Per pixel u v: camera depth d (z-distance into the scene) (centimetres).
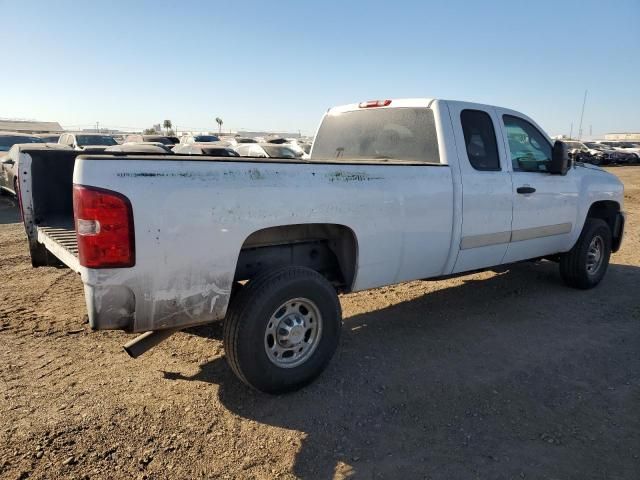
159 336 332
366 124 541
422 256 441
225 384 380
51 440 304
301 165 358
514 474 286
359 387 381
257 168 336
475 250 487
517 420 341
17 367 399
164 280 303
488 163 501
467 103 499
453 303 584
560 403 363
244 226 328
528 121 569
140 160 295
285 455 299
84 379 383
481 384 389
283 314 359
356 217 384
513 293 625
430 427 331
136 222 289
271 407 350
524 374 407
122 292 294
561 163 548
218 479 278
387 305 574
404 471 288
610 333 497
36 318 504
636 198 1709
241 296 342
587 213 623
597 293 632
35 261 461
